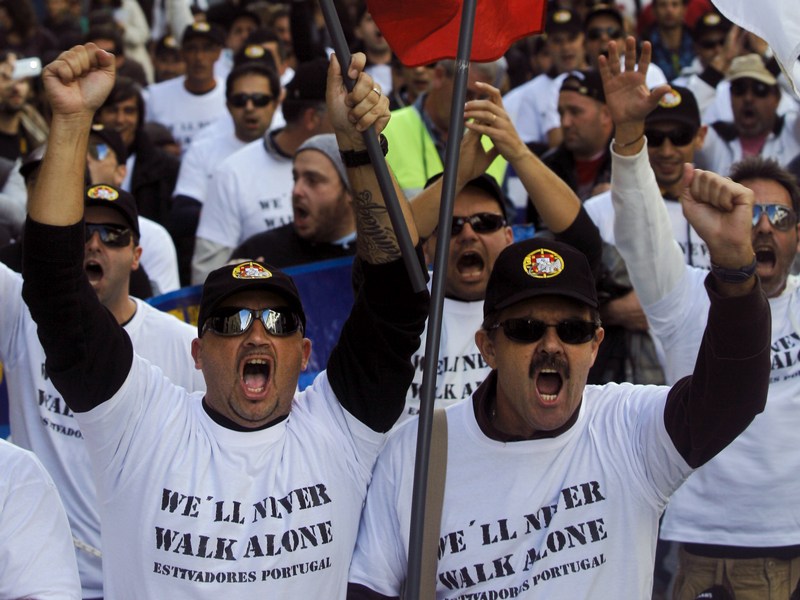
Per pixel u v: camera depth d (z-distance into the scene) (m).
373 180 10.53
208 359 10.80
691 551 14.78
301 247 18.91
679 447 10.62
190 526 10.47
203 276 22.08
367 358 10.80
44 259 10.13
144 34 40.59
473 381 14.48
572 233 14.19
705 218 10.24
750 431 14.47
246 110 24.98
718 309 10.31
